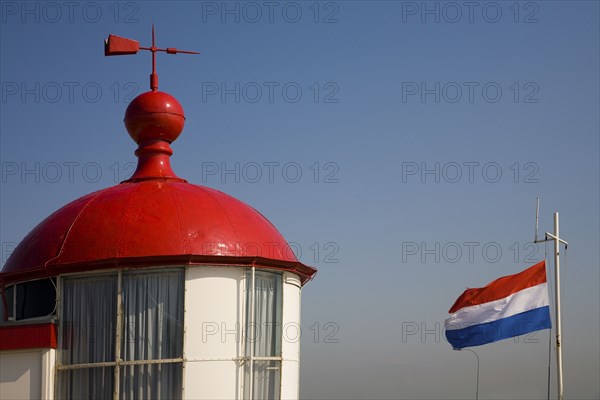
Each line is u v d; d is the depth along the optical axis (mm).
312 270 27047
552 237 32750
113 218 24703
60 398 23953
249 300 24469
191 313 23812
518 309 33031
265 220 27031
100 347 23938
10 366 24094
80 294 24312
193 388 23578
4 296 25547
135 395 23594
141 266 23844
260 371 24750
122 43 28094
